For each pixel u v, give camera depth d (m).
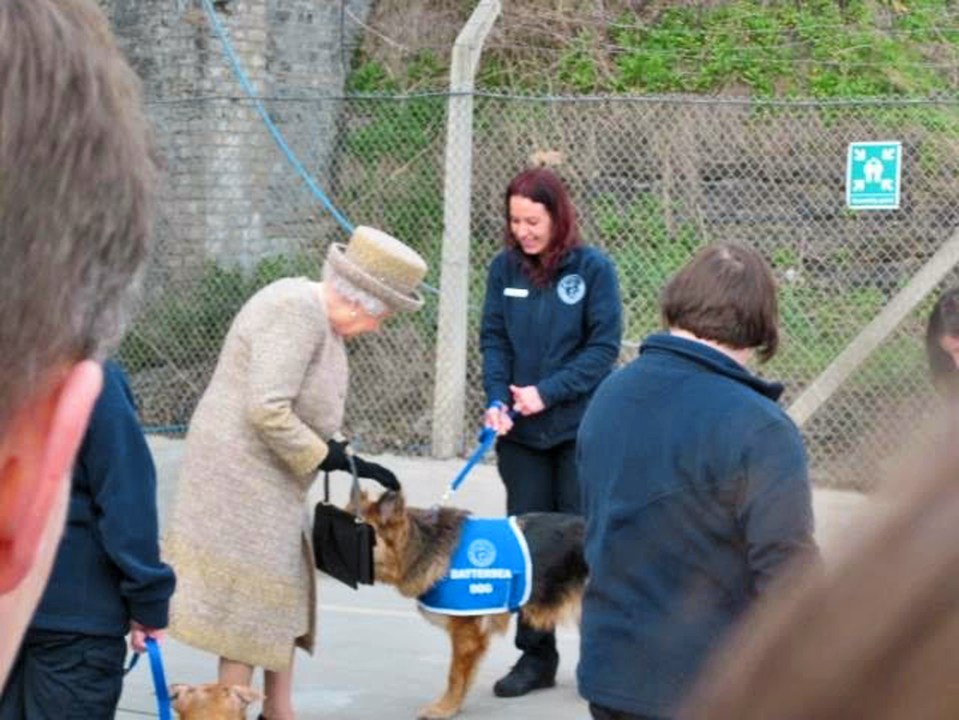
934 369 1.00
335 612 8.65
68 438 1.09
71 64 1.05
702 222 13.09
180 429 13.13
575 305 6.90
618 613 3.62
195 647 5.70
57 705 4.30
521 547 6.62
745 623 0.88
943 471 0.78
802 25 15.14
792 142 12.95
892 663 0.74
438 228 13.77
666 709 3.55
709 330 3.83
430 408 12.62
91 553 4.32
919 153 12.52
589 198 13.27
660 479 3.63
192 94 13.82
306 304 5.73
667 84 15.02
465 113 11.41
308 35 14.66
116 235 1.08
